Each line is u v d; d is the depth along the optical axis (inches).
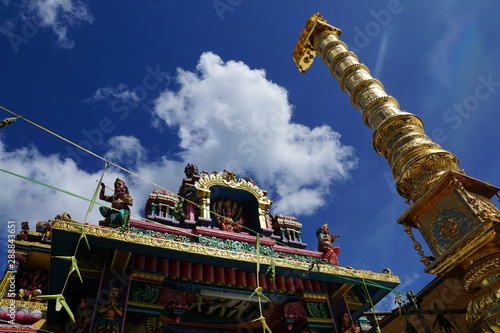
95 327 353.1
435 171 325.7
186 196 538.6
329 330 460.8
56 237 362.0
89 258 398.6
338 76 463.5
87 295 412.2
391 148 364.8
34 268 525.0
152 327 393.1
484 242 271.6
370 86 424.8
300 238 573.3
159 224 454.6
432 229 315.0
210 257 412.5
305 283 484.1
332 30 515.8
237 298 445.7
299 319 462.9
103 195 429.4
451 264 289.6
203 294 433.7
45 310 452.1
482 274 281.7
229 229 518.6
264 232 541.3
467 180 311.6
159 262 421.4
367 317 573.3
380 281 468.4
